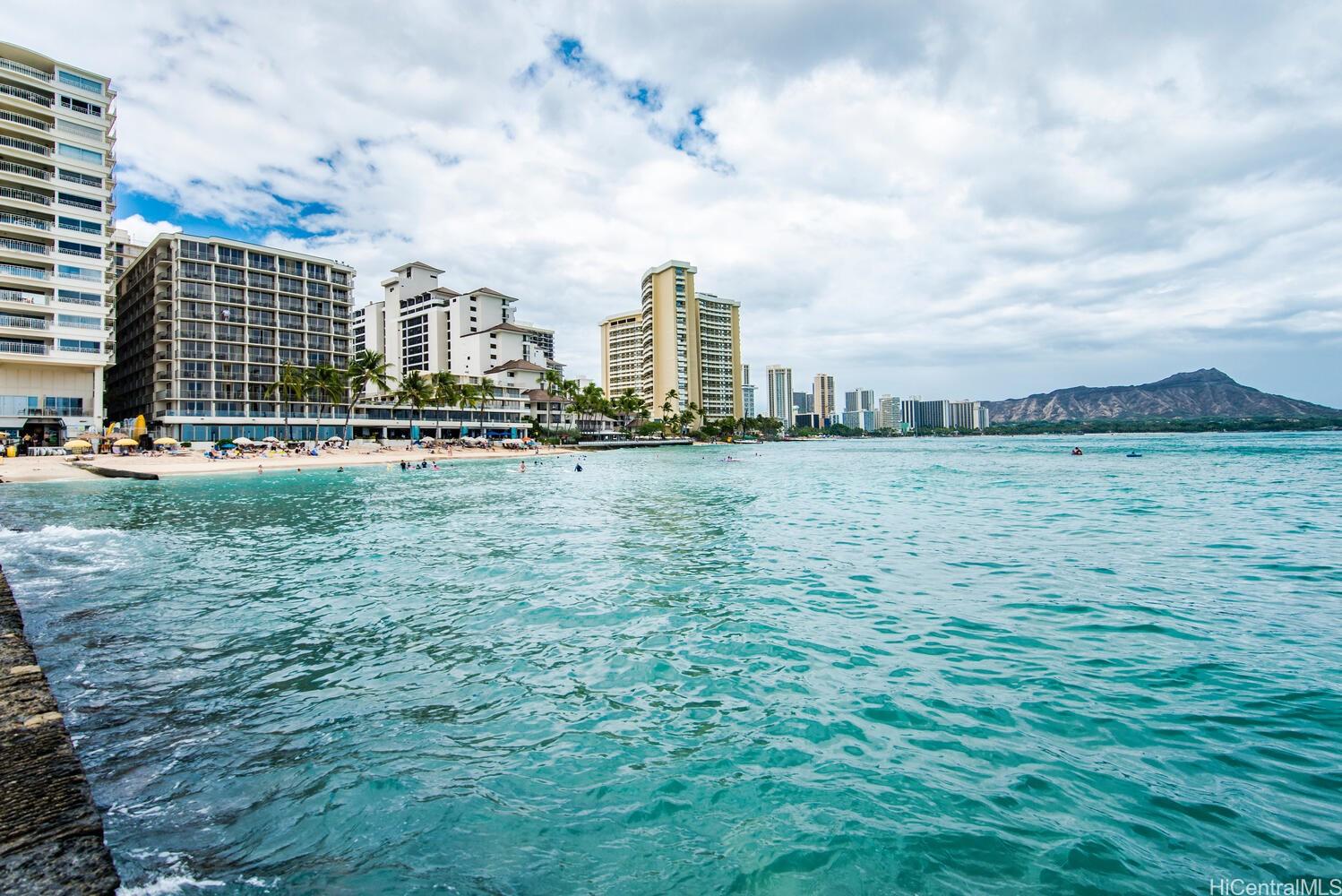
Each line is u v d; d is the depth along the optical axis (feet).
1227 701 22.35
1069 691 23.49
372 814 16.47
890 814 16.28
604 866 14.44
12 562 50.65
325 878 13.99
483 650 29.01
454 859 14.67
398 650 29.09
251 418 270.05
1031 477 138.21
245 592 40.24
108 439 207.10
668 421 505.25
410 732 21.09
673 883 13.89
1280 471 139.85
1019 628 30.96
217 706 23.15
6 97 198.39
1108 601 35.47
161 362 263.08
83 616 34.78
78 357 209.87
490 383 353.72
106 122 219.00
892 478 139.95
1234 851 14.56
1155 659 26.40
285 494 111.24
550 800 17.10
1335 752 18.75
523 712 22.54
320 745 20.21
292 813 16.48
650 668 26.55
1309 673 24.63
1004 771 18.20
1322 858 14.20
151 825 15.92
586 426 467.11
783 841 15.26
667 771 18.51
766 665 26.68
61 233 207.51
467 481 143.02
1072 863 14.28
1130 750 19.17
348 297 314.76
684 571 45.47
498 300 497.87
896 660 26.91
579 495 106.52
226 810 16.62
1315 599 35.27
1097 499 89.25
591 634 31.17
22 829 12.91
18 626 28.04
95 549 56.29
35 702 19.15
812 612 34.35
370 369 272.51
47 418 207.62
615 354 601.62
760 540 57.98
